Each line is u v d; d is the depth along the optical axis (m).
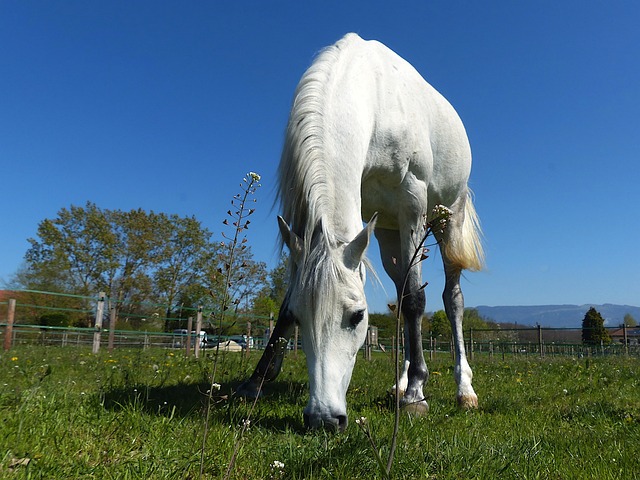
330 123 3.63
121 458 2.19
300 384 5.14
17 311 29.55
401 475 2.18
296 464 2.22
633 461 2.56
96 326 11.72
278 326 3.87
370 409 3.89
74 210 36.09
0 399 2.96
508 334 21.67
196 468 2.16
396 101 4.49
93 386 4.26
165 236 37.06
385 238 5.37
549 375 7.50
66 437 2.40
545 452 2.68
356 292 2.95
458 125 5.50
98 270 35.44
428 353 17.61
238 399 3.87
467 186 5.88
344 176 3.56
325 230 2.99
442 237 5.54
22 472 1.88
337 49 4.33
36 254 35.41
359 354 12.79
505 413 4.19
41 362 6.62
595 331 28.92
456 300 5.32
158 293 35.97
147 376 5.12
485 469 2.30
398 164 4.44
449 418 3.70
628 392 5.49
